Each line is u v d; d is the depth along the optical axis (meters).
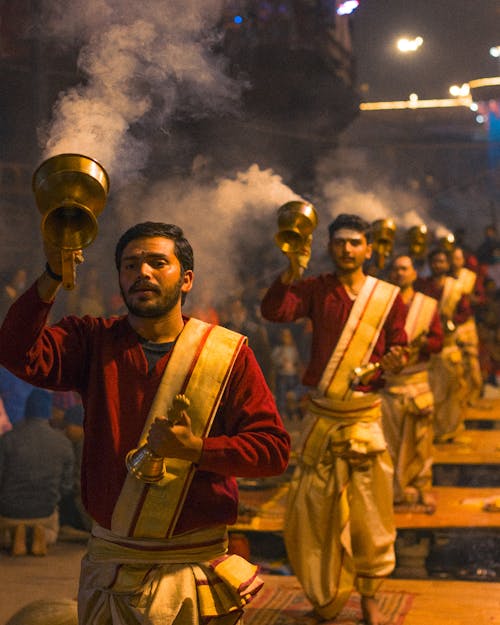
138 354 3.46
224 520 3.44
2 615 6.43
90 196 3.10
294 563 6.22
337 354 6.18
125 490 3.33
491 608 6.55
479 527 8.71
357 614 6.40
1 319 12.89
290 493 6.26
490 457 11.90
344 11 21.84
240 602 3.43
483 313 18.72
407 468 9.25
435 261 12.30
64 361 3.51
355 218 6.32
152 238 3.46
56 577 7.43
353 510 6.14
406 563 7.86
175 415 3.15
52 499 8.25
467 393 14.80
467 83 35.16
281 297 5.95
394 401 9.15
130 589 3.34
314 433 6.17
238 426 3.46
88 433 3.44
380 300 6.22
